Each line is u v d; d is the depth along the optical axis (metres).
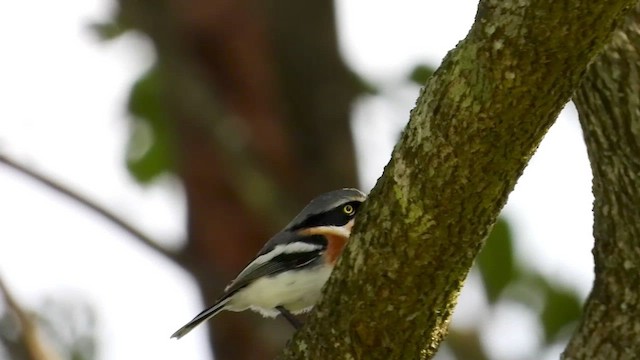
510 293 15.89
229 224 16.31
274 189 15.52
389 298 8.47
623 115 9.77
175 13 16.19
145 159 16.22
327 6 17.06
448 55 7.95
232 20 16.73
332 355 8.89
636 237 10.28
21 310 11.72
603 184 10.29
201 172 16.14
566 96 7.66
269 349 15.95
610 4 7.17
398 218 8.19
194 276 13.85
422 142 7.98
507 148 7.77
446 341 16.11
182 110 15.39
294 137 16.78
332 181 16.70
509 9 7.43
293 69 16.84
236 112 16.73
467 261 8.32
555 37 7.33
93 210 13.37
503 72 7.53
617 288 10.58
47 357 11.73
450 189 7.96
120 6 15.32
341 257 8.66
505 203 8.14
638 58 9.50
